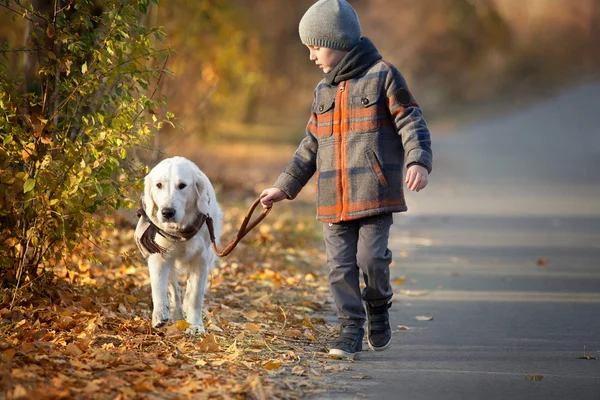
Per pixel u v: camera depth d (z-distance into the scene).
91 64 9.52
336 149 8.52
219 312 10.43
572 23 98.81
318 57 8.68
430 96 75.25
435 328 10.50
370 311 8.98
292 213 21.16
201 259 9.35
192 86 24.47
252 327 9.49
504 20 85.56
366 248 8.43
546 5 99.75
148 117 15.55
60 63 9.45
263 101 58.28
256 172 31.97
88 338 8.25
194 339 9.01
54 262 11.20
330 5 8.53
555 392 7.71
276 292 12.13
